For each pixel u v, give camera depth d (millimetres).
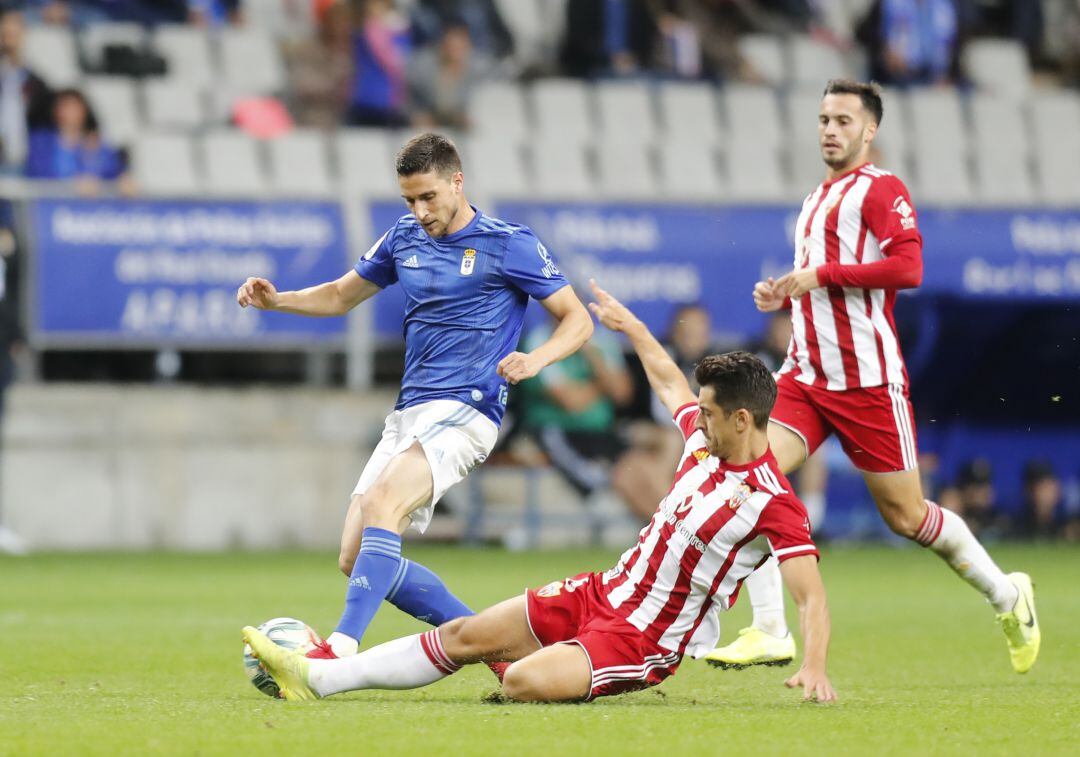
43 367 65312
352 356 64625
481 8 76000
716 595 20969
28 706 21062
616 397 66125
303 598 42281
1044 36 85250
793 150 76375
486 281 23750
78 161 65312
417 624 36688
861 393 26219
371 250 25062
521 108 75312
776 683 25656
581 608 21312
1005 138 79688
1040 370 74688
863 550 66875
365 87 72500
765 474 20641
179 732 18125
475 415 23641
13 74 64875
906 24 80000
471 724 18797
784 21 82250
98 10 73250
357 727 18500
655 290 66500
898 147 77812
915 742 17969
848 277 25609
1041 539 73312
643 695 23156
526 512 65562
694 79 78188
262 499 63562
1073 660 29781
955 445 74938
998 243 69938
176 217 63094
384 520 22828
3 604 40469
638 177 73750
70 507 61844
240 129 70500
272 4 77188
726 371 20422
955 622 37625
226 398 63438
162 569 52656
